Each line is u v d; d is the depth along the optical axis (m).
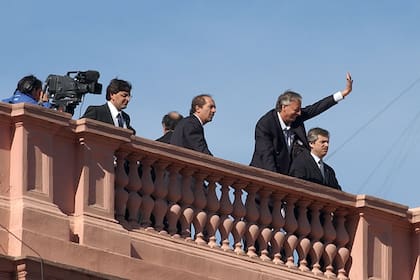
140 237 26.19
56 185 25.62
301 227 28.02
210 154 27.47
